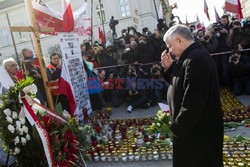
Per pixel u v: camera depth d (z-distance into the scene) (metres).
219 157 2.40
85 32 6.80
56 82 5.32
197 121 2.29
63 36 5.47
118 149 4.38
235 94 6.75
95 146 4.34
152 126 4.78
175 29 2.41
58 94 5.27
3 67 3.88
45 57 18.28
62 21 5.68
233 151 3.79
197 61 2.22
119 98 7.61
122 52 8.19
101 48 8.30
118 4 21.31
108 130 5.18
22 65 4.98
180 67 2.40
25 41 24.19
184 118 2.18
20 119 2.94
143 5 20.72
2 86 3.94
